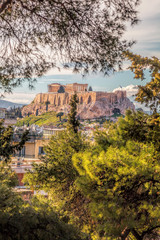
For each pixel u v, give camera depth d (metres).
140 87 10.48
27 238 6.34
